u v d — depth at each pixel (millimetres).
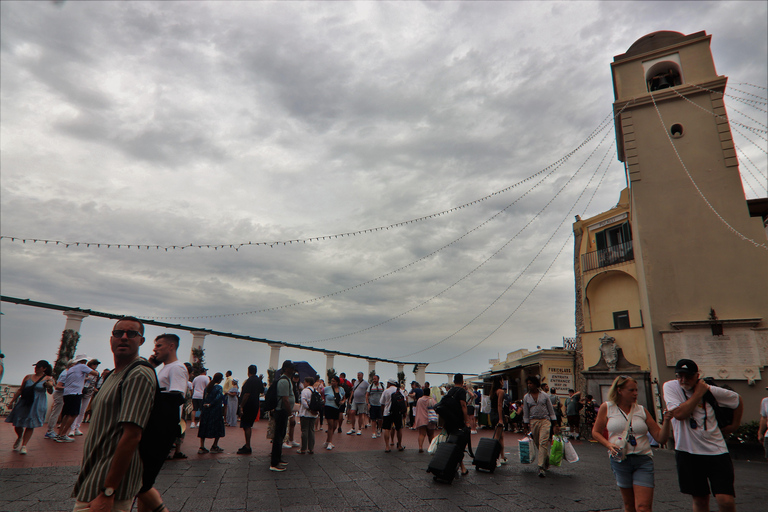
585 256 20797
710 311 13141
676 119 15195
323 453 9141
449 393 7504
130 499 2604
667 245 14258
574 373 21031
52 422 9062
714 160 14320
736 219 13594
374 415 12820
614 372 16516
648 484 3844
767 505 5836
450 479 6488
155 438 2928
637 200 15047
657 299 14016
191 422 12469
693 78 15375
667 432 3967
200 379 10398
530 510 5098
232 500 5164
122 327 2768
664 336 13547
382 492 5809
